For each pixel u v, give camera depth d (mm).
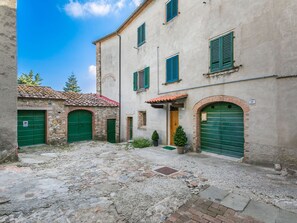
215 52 6980
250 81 5883
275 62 5277
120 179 4805
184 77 8422
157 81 10312
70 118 11789
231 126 6742
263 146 5570
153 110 10711
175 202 3549
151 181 4633
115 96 14820
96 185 4410
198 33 7715
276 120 5270
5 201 3588
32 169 5754
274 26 5305
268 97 5445
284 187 4145
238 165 5836
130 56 13164
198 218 3035
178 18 8820
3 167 5891
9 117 6531
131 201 3598
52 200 3646
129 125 13648
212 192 3953
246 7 5996
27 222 2924
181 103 8266
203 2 7434
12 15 6641
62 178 4914
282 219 2959
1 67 6348
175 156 7312
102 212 3215
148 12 11141
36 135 10078
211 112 7500
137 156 7426
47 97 10000
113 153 8133
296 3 4883
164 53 9766
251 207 3336
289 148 5004
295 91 4914
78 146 10305
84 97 14055
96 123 12875
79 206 3414
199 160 6590
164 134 9844
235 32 6312
